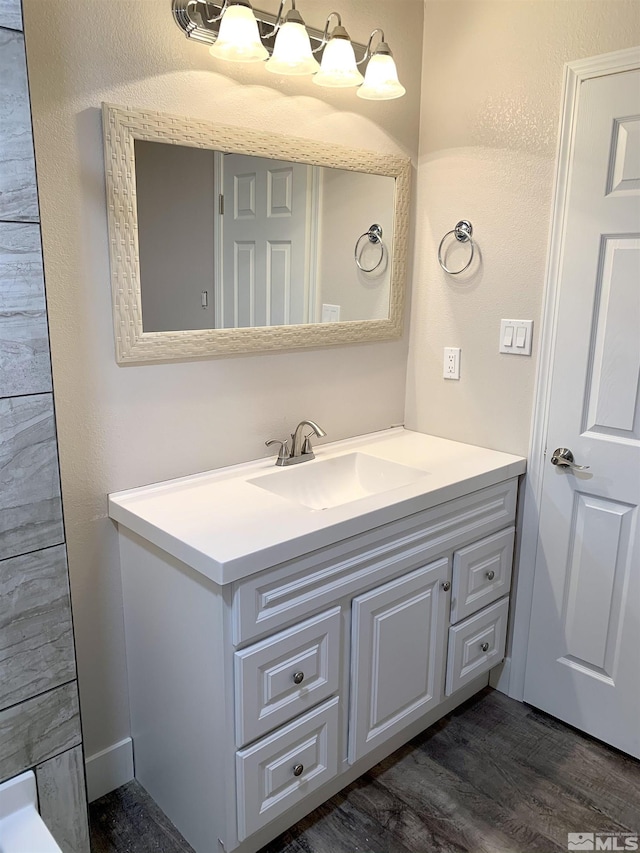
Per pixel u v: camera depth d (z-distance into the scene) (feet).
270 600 4.76
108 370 5.36
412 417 8.02
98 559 5.65
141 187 5.24
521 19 6.28
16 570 4.40
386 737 6.05
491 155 6.73
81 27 4.76
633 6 5.54
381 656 5.76
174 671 5.30
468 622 6.72
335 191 6.61
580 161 6.07
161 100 5.26
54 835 4.99
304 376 6.81
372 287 7.25
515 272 6.74
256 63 5.77
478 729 6.98
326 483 6.79
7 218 3.96
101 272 5.18
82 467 5.38
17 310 4.09
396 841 5.59
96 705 5.90
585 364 6.34
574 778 6.30
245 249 6.01
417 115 7.25
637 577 6.29
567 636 6.90
